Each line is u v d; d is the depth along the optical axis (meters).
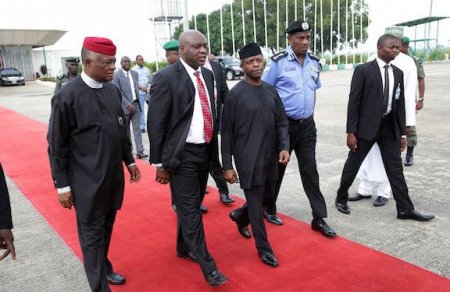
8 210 1.97
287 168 5.91
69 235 3.87
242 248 3.47
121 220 4.18
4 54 38.22
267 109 3.09
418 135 7.61
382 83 3.74
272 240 3.58
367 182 4.44
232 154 3.19
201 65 2.91
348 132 3.93
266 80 3.65
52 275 3.17
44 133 9.45
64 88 2.47
